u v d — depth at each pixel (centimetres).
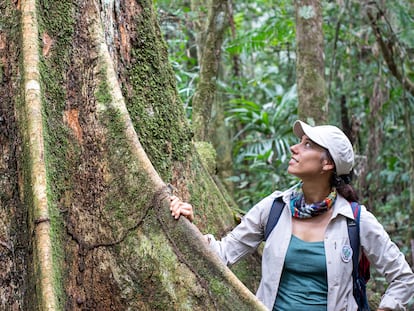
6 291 284
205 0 711
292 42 930
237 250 325
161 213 283
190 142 371
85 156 298
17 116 292
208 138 555
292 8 830
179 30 760
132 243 284
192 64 887
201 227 363
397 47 729
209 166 449
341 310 303
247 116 830
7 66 302
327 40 801
